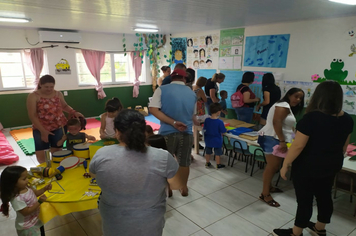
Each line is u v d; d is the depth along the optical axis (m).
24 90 6.06
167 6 3.11
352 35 3.59
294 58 4.34
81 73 6.86
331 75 3.89
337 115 1.80
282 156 2.54
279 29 4.48
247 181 3.41
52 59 6.23
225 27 5.32
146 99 8.00
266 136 2.69
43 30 5.81
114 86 7.32
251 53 5.03
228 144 3.83
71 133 2.70
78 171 2.20
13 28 5.62
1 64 5.79
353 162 2.48
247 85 4.60
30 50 5.85
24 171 1.76
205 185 3.30
